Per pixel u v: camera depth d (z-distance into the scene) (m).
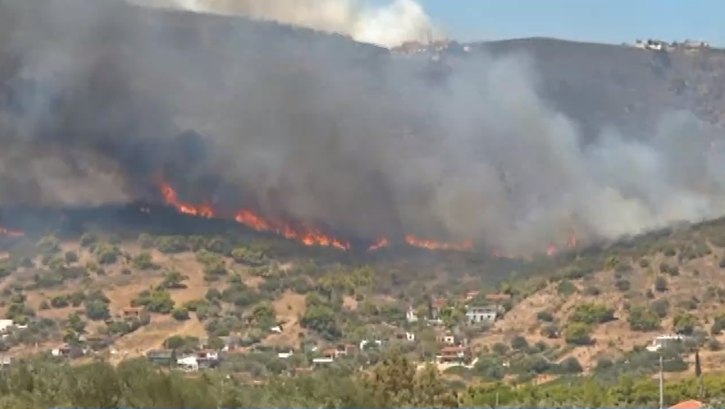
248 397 153.75
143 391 145.25
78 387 145.25
